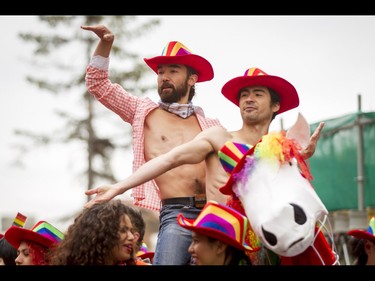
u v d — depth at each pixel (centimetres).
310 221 539
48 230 676
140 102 733
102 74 727
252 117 659
